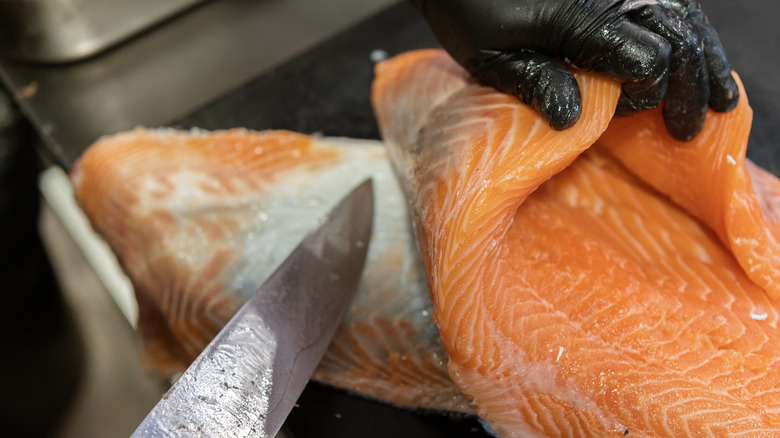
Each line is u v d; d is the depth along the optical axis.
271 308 0.52
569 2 0.47
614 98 0.48
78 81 0.74
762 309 0.51
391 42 0.74
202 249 0.59
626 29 0.46
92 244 0.75
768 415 0.47
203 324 0.58
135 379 0.75
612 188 0.56
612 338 0.49
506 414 0.51
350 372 0.56
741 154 0.51
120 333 0.77
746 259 0.51
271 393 0.50
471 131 0.50
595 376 0.49
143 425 0.47
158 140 0.65
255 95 0.71
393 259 0.57
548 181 0.56
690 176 0.53
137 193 0.60
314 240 0.55
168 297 0.59
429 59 0.61
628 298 0.50
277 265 0.58
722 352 0.49
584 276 0.50
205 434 0.48
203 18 0.78
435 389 0.55
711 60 0.49
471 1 0.49
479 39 0.50
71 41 0.74
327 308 0.54
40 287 0.77
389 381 0.55
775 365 0.49
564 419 0.50
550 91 0.47
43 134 0.71
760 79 0.67
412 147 0.54
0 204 0.70
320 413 0.55
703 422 0.47
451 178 0.49
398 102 0.60
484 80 0.52
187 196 0.60
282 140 0.64
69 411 0.73
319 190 0.60
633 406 0.48
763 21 0.71
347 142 0.64
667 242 0.54
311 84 0.72
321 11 0.79
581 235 0.52
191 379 0.48
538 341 0.49
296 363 0.52
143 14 0.76
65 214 0.76
